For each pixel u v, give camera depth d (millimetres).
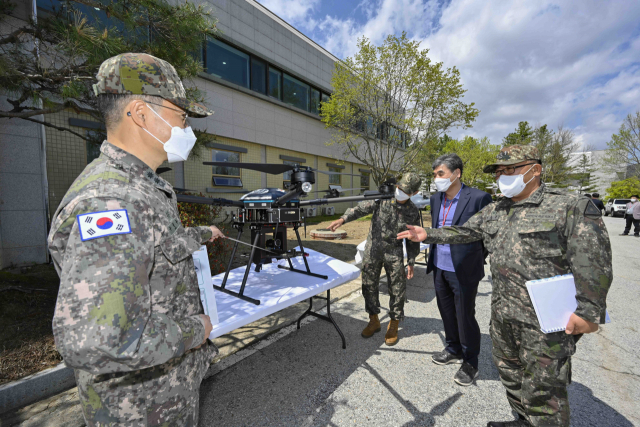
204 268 1559
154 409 889
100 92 907
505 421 1812
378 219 2891
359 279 5137
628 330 3271
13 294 3115
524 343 1511
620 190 29500
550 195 1524
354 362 2570
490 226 1754
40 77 2633
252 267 2934
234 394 2127
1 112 2826
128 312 709
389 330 2893
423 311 3814
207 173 9828
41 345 2355
